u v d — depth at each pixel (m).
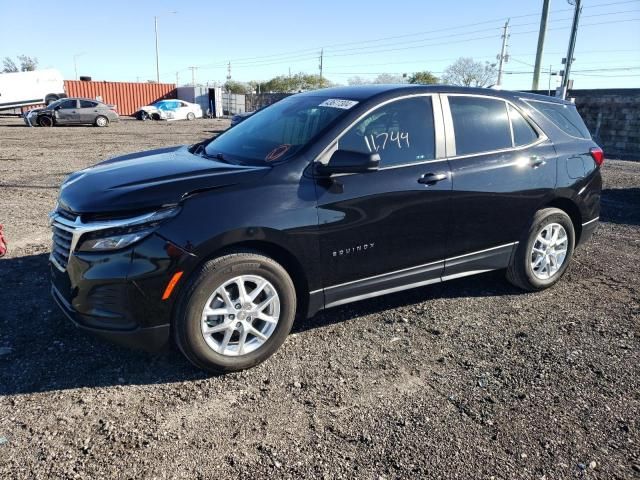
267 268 3.26
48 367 3.32
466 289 4.81
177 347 3.28
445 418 2.90
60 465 2.48
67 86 41.16
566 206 4.84
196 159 3.79
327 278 3.54
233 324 3.23
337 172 3.34
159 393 3.09
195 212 3.04
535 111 4.61
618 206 8.51
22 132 22.83
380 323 4.08
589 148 4.88
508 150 4.33
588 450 2.66
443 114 4.05
